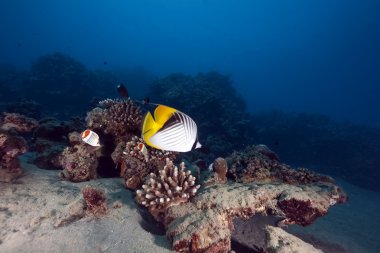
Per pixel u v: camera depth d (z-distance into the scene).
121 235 0.95
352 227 1.98
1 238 0.88
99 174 1.54
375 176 4.21
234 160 1.53
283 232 1.04
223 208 1.03
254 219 1.36
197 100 4.05
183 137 0.49
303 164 4.91
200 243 0.89
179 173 1.13
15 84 5.32
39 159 1.56
